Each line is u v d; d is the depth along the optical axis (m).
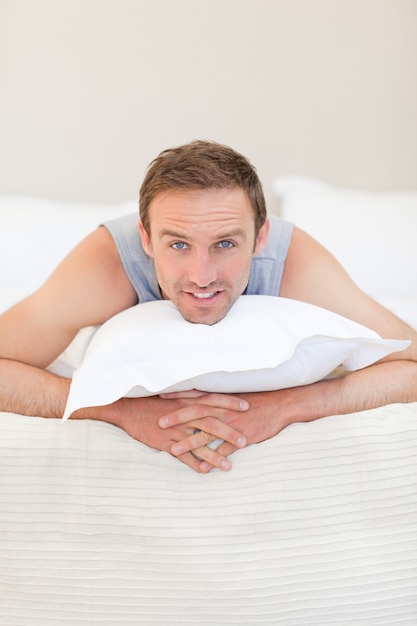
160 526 0.95
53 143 2.15
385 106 2.18
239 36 2.13
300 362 1.04
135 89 2.14
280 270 1.23
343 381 1.14
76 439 1.01
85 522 0.96
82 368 1.02
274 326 1.03
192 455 1.04
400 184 2.24
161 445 1.06
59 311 1.20
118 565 0.94
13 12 2.07
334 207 1.93
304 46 2.14
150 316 1.08
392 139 2.21
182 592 0.94
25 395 1.12
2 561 0.96
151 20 2.11
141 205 1.08
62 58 2.11
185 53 2.13
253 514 0.96
